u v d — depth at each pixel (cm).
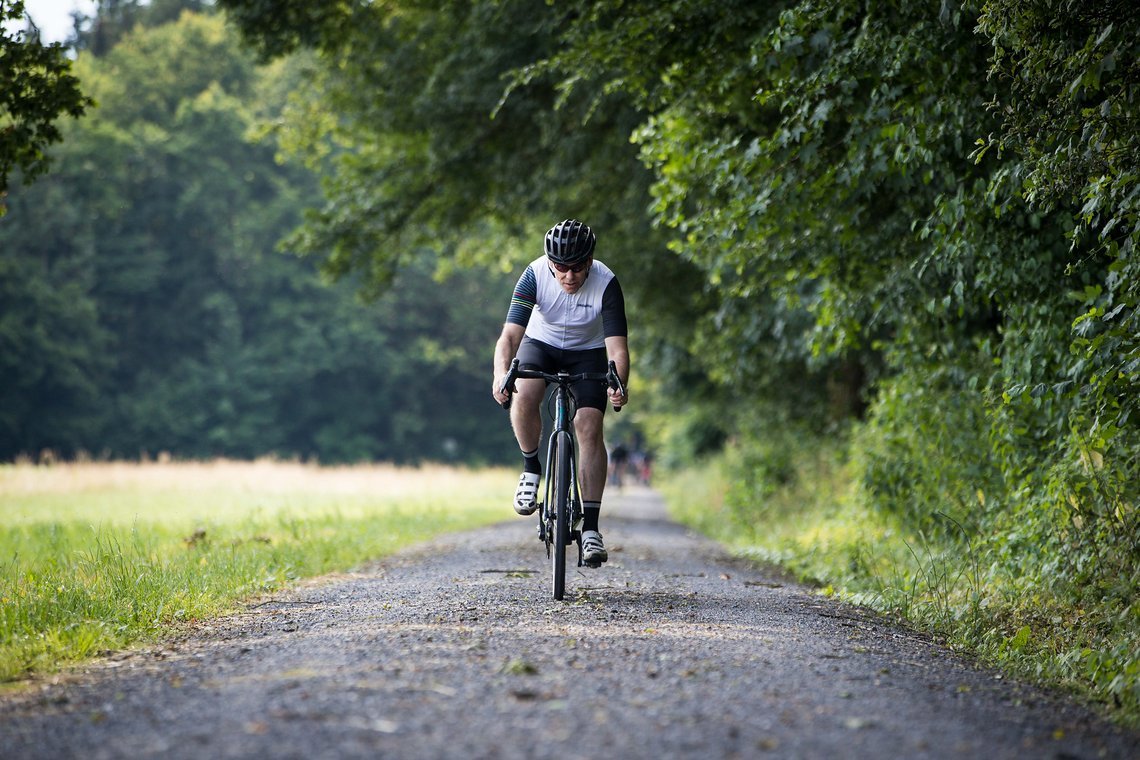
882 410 2991
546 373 1745
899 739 966
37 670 1277
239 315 17738
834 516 3597
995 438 2288
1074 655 1492
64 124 15988
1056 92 1786
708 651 1335
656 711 1023
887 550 2800
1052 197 1803
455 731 946
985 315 2692
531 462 1814
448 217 4825
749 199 2412
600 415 1775
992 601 1994
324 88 5050
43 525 3681
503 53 3912
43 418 15575
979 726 1045
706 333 5131
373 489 7006
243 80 18700
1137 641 1505
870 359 3888
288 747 902
